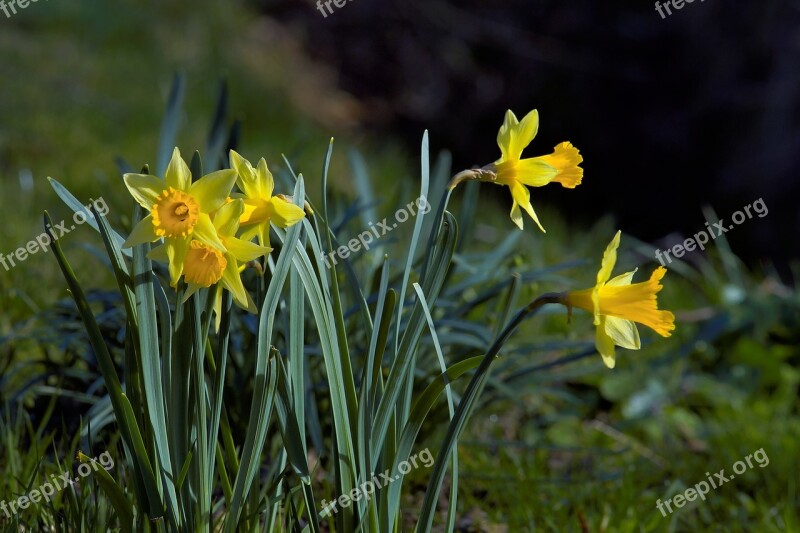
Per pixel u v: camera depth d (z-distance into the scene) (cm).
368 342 171
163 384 160
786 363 454
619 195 948
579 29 991
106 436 273
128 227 305
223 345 164
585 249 624
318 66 1042
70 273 154
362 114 995
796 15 845
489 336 287
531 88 1009
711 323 452
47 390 273
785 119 849
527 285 436
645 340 433
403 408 181
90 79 691
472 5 1066
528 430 355
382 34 1075
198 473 162
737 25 880
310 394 258
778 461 341
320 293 165
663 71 945
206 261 144
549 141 1003
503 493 293
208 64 826
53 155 545
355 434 170
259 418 163
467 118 1039
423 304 162
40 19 772
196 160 151
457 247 338
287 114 799
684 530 297
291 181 310
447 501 291
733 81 883
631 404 389
